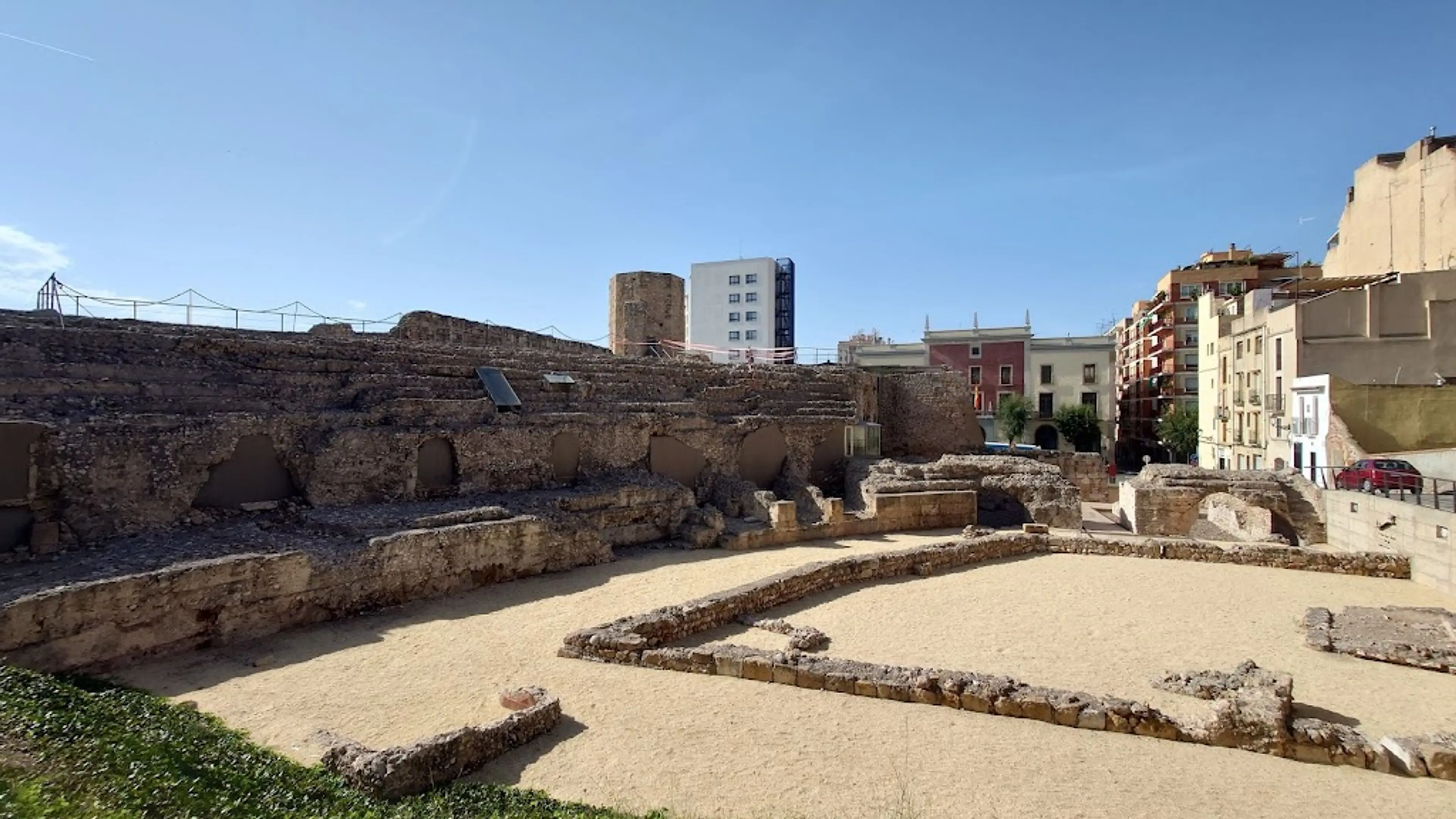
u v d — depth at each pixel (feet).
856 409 147.74
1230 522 120.88
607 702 43.09
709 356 224.94
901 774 34.76
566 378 109.70
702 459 116.26
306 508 74.13
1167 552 89.51
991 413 245.04
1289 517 106.83
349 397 86.94
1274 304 154.51
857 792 33.06
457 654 51.26
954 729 39.78
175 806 24.63
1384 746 37.50
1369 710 44.42
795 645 54.08
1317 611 61.31
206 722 38.19
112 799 23.66
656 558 87.10
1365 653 53.36
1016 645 55.98
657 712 41.65
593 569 80.02
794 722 40.50
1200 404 207.10
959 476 122.83
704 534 94.79
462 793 31.63
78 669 45.24
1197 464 210.18
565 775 34.63
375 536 65.16
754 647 54.85
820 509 109.70
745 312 387.55
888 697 43.88
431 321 120.06
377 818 27.53
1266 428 154.30
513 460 92.84
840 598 69.97
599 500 90.84
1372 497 88.48
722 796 32.68
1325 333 137.18
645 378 124.67
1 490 55.52
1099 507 152.25
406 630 56.85
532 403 102.53
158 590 49.44
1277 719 38.04
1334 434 121.39
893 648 55.11
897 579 77.97
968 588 74.18
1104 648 55.31
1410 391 120.47
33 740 27.02
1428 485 98.17
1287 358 143.54
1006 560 88.58
